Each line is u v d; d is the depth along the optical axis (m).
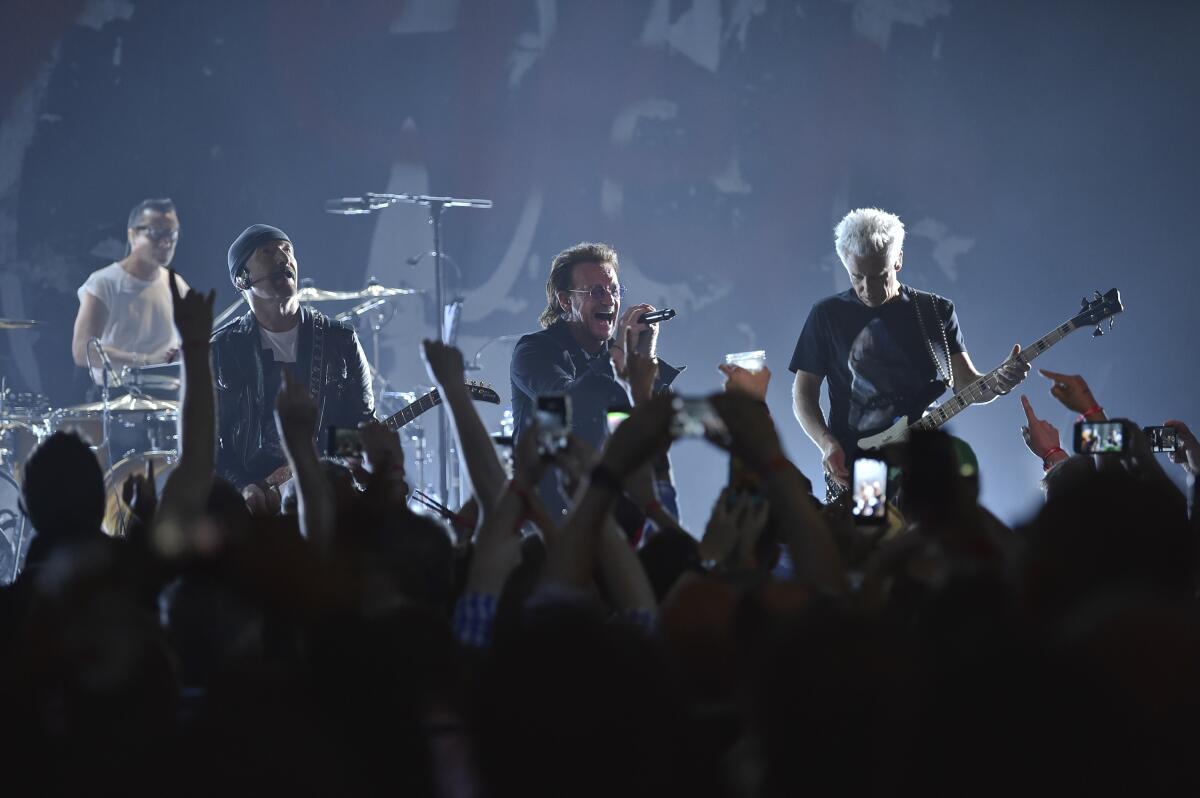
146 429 14.79
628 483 4.52
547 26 21.02
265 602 2.91
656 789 2.32
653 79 21.23
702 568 3.89
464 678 2.86
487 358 20.83
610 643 2.35
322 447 11.57
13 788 2.70
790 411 21.19
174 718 2.73
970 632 2.60
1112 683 2.44
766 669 2.38
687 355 21.28
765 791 2.40
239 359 11.50
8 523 15.70
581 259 10.65
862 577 4.39
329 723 2.57
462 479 17.89
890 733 2.35
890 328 10.61
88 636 2.82
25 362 19.33
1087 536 3.06
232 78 20.16
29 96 19.44
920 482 3.80
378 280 20.61
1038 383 21.06
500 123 20.91
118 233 19.70
